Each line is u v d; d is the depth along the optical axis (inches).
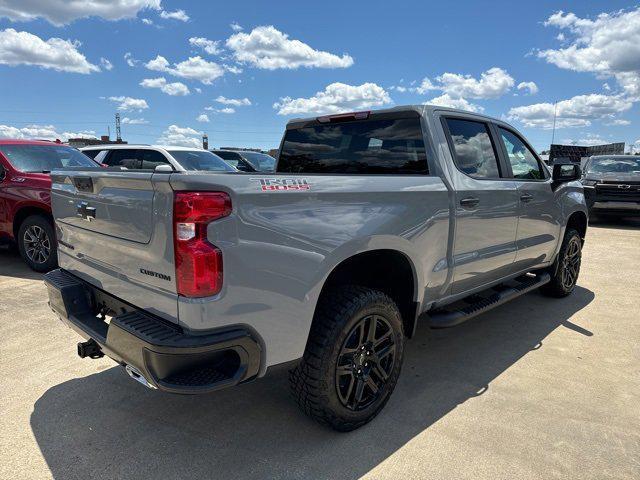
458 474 90.2
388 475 90.0
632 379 130.0
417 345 154.1
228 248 77.7
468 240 130.7
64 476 88.9
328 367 94.0
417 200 111.3
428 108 128.1
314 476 89.6
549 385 126.3
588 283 235.3
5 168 242.5
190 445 98.8
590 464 93.2
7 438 100.5
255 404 115.3
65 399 116.8
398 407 114.7
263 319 83.3
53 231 229.5
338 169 145.9
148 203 83.0
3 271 242.5
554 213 178.1
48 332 159.0
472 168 136.6
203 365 81.0
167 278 81.1
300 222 87.1
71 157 275.9
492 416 110.6
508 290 156.9
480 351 149.3
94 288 107.0
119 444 98.9
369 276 118.2
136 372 86.0
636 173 451.5
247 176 81.2
